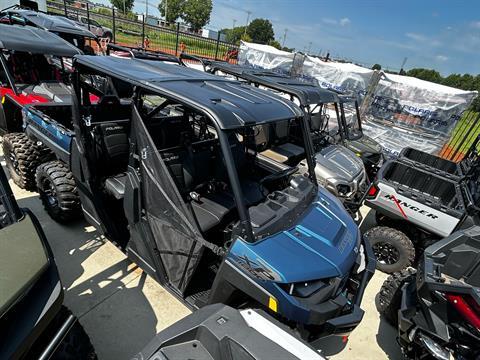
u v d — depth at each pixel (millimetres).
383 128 8180
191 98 2035
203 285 2559
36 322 1361
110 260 3137
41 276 1527
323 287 1985
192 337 1377
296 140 5191
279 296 1831
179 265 2332
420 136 7867
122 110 3400
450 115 7480
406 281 2750
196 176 2773
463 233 2811
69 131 2926
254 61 10227
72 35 7387
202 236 2141
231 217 2637
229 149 1950
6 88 4605
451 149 7797
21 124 4602
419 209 3479
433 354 2025
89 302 2641
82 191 2896
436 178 4109
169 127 3121
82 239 3354
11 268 1411
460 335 2053
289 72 9656
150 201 2340
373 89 8258
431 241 3619
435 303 2143
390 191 3633
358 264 2441
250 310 1468
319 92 5203
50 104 3797
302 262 1941
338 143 5773
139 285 2898
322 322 1919
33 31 4938
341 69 8633
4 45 4199
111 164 3006
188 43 15430
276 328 1360
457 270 2832
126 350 2309
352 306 2158
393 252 3629
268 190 2947
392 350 2756
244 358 1228
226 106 2104
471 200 3287
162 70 2738
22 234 1605
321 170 4281
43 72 5625
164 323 2570
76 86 2633
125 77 2293
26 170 3717
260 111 2277
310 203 2586
